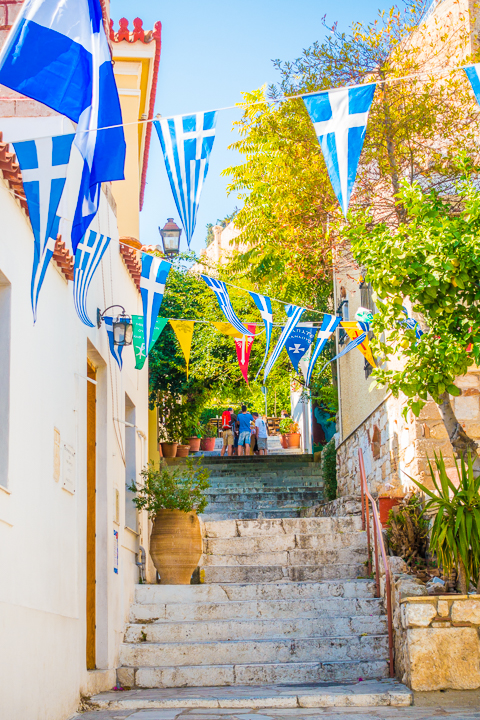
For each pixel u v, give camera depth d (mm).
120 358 7238
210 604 7773
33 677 4391
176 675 6781
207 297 16109
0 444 4164
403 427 9172
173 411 17859
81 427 6145
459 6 9727
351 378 12828
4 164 4176
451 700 5711
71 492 5645
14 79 3559
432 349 5820
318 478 16438
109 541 6836
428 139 9102
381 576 8234
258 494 14773
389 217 8656
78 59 3762
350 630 7391
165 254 10758
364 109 4062
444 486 6566
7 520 4062
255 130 9273
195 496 8766
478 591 6301
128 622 7707
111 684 6613
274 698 5832
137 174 10852
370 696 5766
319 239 9703
